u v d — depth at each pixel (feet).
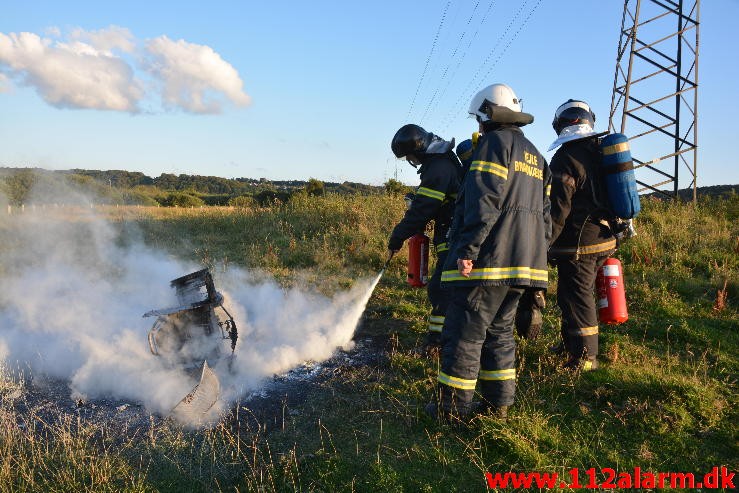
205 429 11.26
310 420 11.68
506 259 10.46
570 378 13.11
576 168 13.08
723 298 18.61
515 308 11.28
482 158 10.39
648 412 11.68
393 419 11.62
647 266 23.39
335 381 13.67
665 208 36.37
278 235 33.99
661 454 10.49
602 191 13.29
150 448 10.54
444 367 11.21
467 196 10.34
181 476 9.70
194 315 13.34
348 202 39.99
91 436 11.02
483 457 10.21
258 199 52.85
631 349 15.39
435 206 13.94
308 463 10.02
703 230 28.32
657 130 44.86
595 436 11.05
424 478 9.64
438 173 13.91
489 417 11.08
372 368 14.44
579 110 13.41
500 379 11.18
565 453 10.47
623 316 14.33
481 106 11.14
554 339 15.97
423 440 10.80
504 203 10.45
